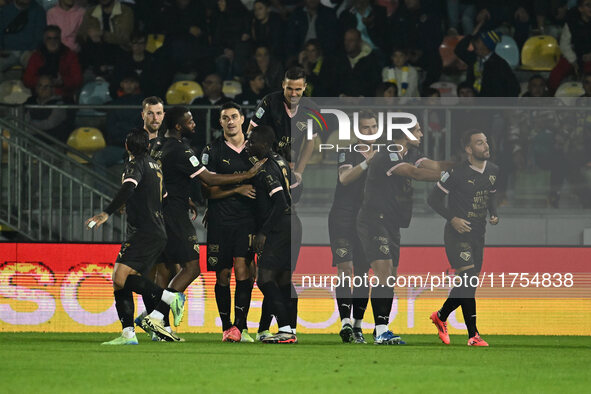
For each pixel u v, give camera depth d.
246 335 27.06
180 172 26.53
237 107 26.78
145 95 46.22
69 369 18.89
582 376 18.58
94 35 48.59
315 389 16.17
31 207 35.44
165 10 49.66
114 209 24.09
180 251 26.59
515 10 49.62
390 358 21.88
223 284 26.89
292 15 47.72
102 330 31.56
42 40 49.97
